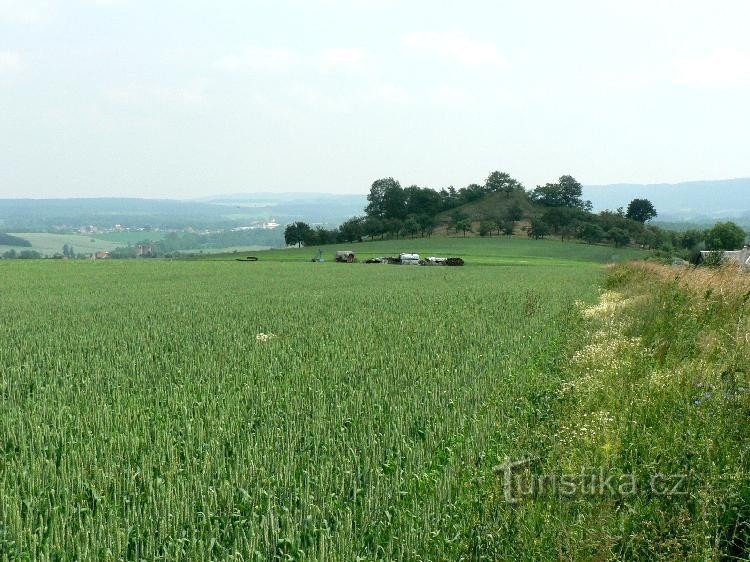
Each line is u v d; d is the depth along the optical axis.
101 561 6.62
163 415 11.31
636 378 11.50
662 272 30.67
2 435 10.31
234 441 9.91
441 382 13.59
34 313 28.20
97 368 15.59
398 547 6.85
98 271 67.25
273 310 29.20
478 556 6.65
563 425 9.59
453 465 8.72
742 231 119.88
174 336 20.91
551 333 20.38
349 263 99.50
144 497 7.99
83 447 9.45
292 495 7.96
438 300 33.34
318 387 13.22
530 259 121.75
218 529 7.16
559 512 7.00
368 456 9.09
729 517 6.54
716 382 9.46
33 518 7.36
